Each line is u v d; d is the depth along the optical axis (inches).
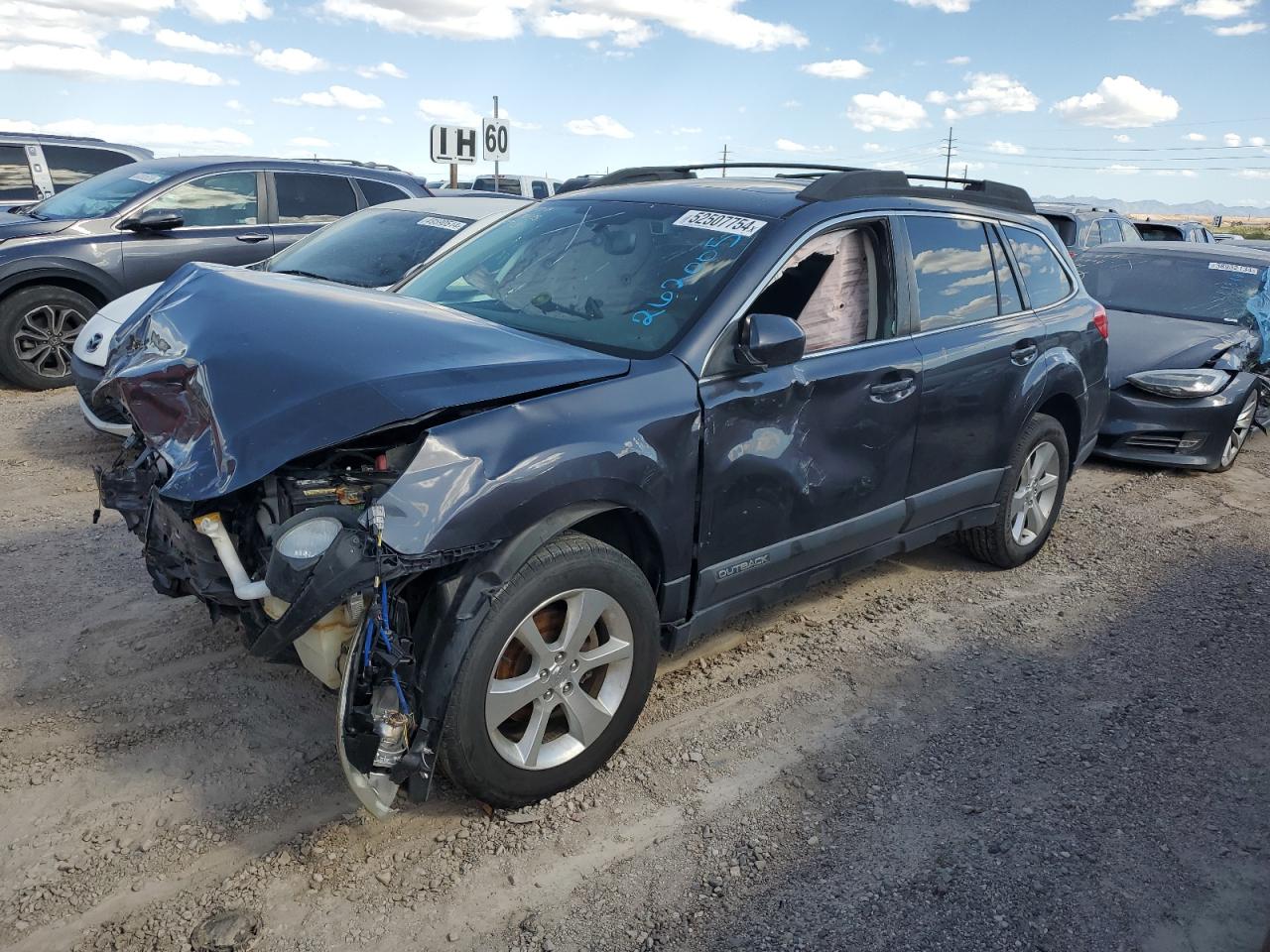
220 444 101.0
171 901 99.3
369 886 103.1
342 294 135.2
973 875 108.6
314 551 95.7
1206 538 228.1
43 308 308.2
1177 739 138.7
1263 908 105.8
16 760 120.6
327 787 118.9
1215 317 314.8
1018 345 178.2
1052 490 201.9
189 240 328.2
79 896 99.3
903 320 156.6
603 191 166.4
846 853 111.7
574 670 114.4
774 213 142.2
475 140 557.3
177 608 161.5
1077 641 170.1
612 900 102.8
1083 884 108.0
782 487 135.5
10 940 93.1
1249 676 158.6
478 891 103.3
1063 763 131.8
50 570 174.2
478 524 100.6
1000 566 200.1
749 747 132.7
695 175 185.6
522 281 147.4
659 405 118.4
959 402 165.2
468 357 111.3
